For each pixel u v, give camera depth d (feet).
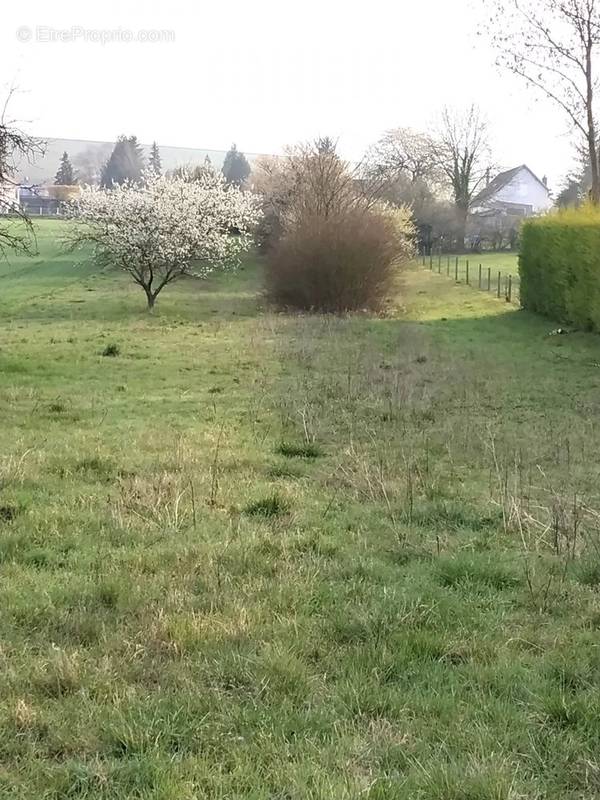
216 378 49.11
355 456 29.01
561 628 15.25
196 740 11.04
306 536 20.16
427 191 198.80
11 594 15.64
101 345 62.95
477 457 30.35
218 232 100.48
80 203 96.27
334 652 13.85
